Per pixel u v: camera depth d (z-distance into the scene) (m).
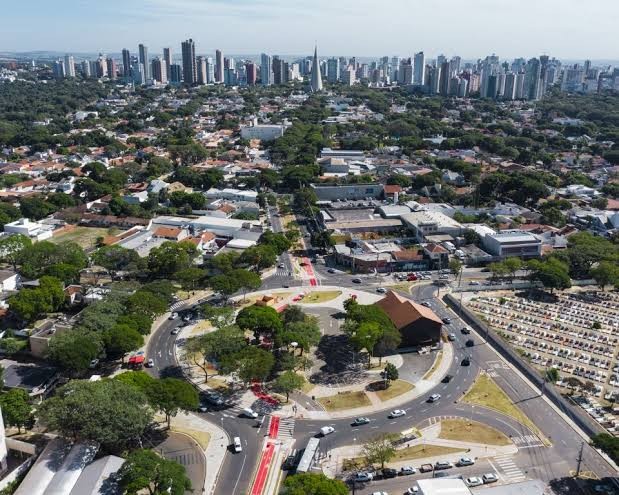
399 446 151.00
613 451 133.62
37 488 125.56
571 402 170.38
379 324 196.00
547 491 134.75
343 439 154.00
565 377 185.12
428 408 168.62
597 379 185.12
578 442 153.62
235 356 173.38
